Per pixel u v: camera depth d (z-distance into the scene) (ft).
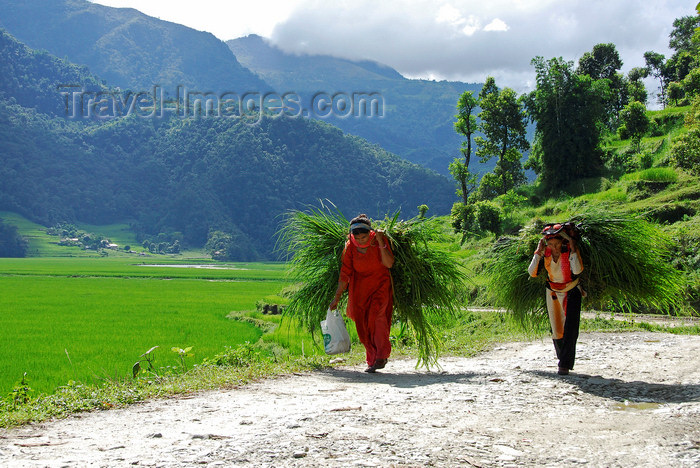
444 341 41.65
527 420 15.96
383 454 12.68
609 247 25.96
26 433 15.65
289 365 29.30
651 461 12.07
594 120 165.99
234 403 19.29
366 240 26.48
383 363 26.91
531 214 137.59
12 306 125.70
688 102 216.74
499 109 184.34
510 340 42.01
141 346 69.51
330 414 16.63
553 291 24.57
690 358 27.78
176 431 15.20
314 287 30.07
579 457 12.46
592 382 22.09
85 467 11.95
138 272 318.04
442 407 17.67
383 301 27.02
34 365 57.36
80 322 96.37
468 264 68.69
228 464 12.08
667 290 26.84
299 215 30.30
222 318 103.14
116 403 20.25
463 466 11.91
